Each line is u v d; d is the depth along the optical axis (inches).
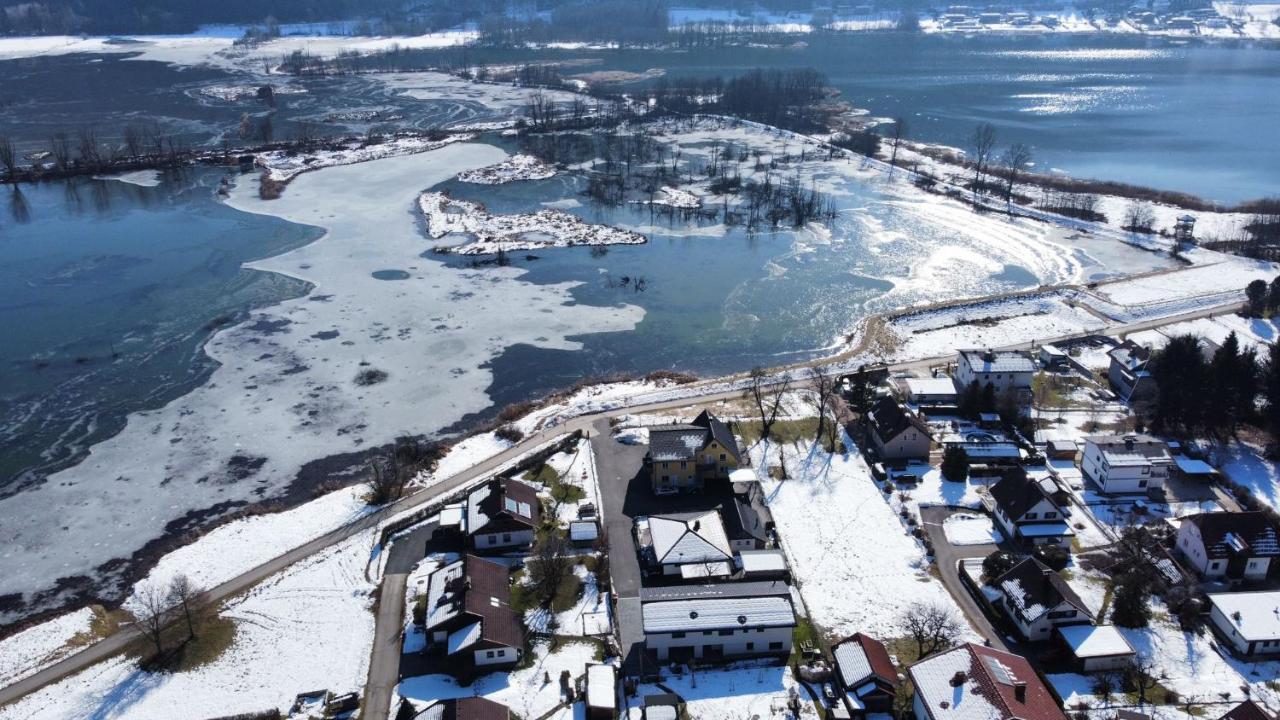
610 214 6176.2
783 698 2113.7
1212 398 3171.8
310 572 2615.7
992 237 5708.7
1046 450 3191.4
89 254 5369.1
